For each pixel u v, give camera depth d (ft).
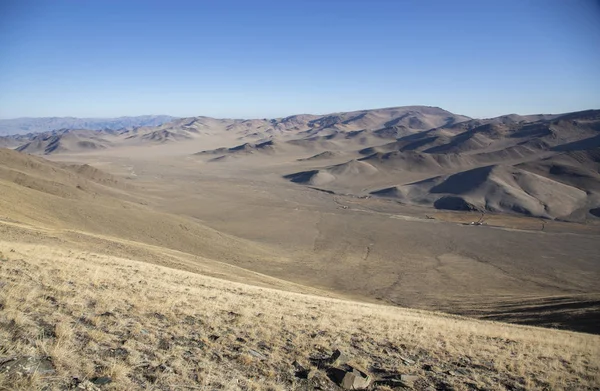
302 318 54.49
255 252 289.12
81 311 36.78
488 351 49.47
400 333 53.62
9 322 30.12
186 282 72.54
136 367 27.50
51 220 195.11
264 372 31.04
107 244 135.23
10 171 311.88
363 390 30.94
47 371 24.03
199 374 28.17
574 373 44.27
